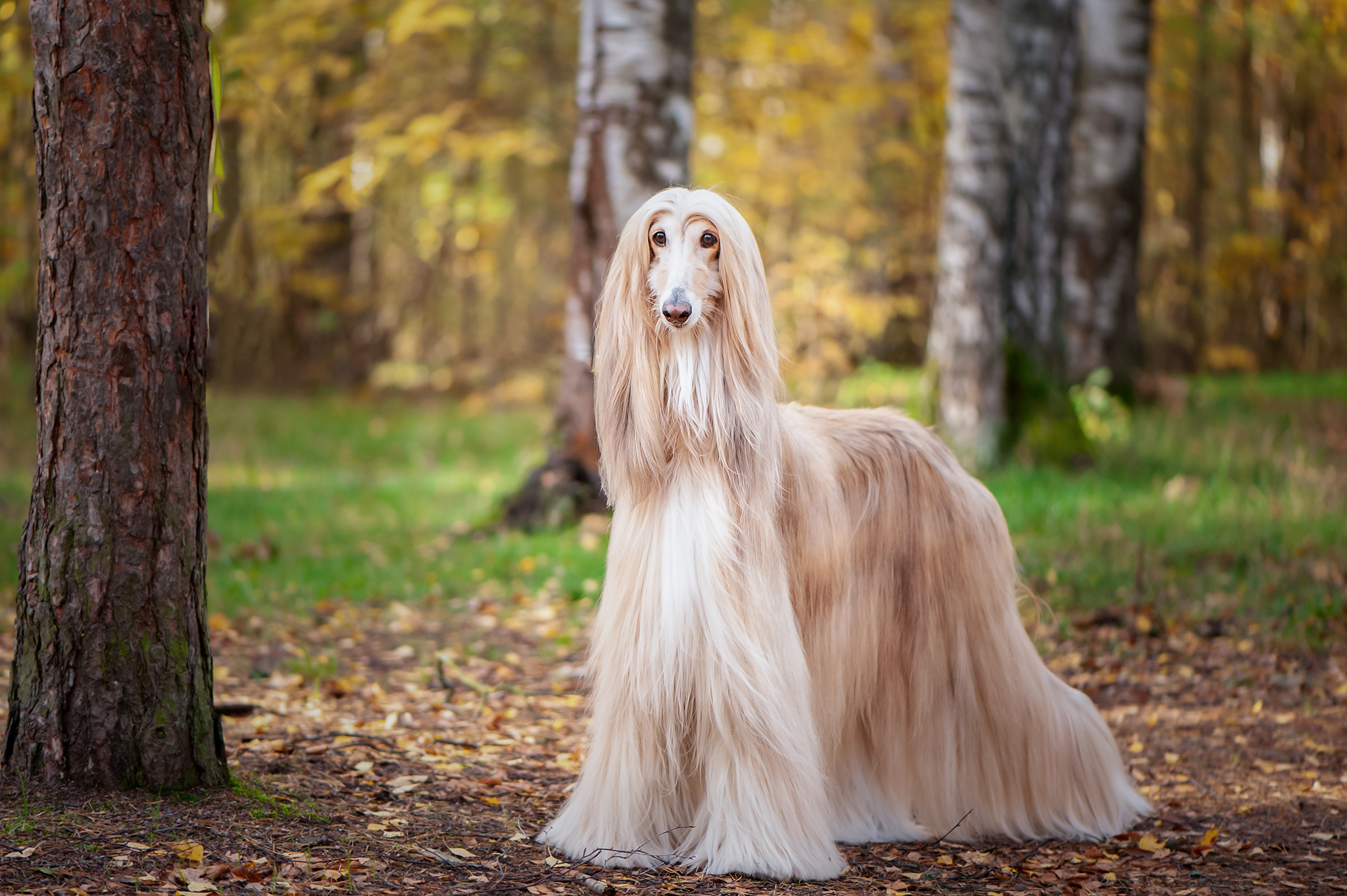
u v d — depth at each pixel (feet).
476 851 11.57
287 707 17.01
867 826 12.71
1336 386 54.80
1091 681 18.61
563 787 13.99
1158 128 66.74
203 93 11.95
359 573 25.76
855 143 57.67
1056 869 11.86
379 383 68.85
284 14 48.14
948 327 34.40
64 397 11.57
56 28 11.35
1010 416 34.27
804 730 11.23
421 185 60.80
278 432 50.31
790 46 49.49
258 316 66.85
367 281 71.56
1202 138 70.64
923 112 58.44
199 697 12.20
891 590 12.53
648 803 11.39
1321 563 23.18
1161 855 12.31
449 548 28.19
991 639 12.75
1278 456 33.09
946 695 12.69
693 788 11.59
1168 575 23.24
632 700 11.23
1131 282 46.80
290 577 25.35
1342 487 29.37
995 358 34.04
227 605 23.04
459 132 52.54
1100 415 40.50
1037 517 27.55
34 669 11.87
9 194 44.32
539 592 24.16
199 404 12.06
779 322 52.54
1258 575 22.85
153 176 11.53
